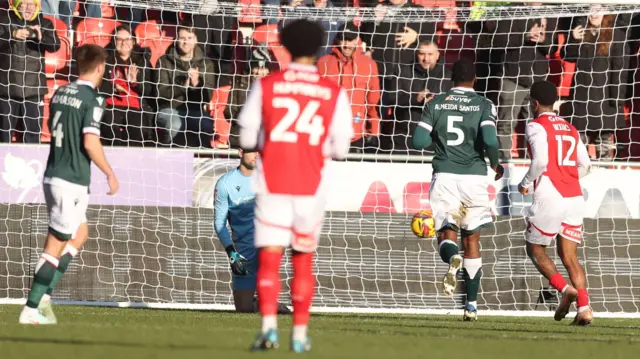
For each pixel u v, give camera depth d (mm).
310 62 16141
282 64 45344
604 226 38969
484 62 45312
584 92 44375
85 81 23500
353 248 38562
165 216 37969
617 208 39281
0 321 24734
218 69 44438
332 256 38406
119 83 42562
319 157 15797
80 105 23109
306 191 15555
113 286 37469
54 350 15031
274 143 15617
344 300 38375
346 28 44406
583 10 42281
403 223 38812
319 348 16266
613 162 39438
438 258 38812
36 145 37312
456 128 29719
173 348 15531
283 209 15516
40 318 23781
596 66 44375
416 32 44500
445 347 17672
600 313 37781
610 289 38906
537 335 23375
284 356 14469
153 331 19953
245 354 14625
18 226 37031
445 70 45281
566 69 45219
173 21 45281
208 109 43594
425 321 30234
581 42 44594
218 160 38531
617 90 44375
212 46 44438
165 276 37812
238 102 43500
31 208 37125
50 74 43719
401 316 34312
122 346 15836
